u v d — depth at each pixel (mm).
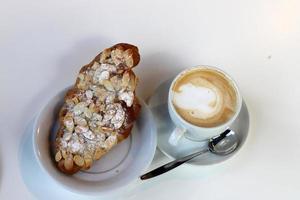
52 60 483
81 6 511
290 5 542
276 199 450
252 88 496
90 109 422
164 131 466
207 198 445
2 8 500
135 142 449
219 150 454
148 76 491
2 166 436
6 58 478
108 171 434
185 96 445
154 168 451
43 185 434
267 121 483
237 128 469
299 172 464
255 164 463
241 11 534
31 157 442
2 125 451
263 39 522
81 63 485
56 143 417
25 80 472
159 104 478
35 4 506
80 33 499
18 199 426
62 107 434
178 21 519
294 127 483
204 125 430
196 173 453
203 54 508
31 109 462
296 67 511
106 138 419
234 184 453
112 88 425
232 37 520
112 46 461
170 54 503
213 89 450
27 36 490
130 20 512
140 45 502
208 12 529
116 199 434
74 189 402
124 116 422
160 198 439
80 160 411
